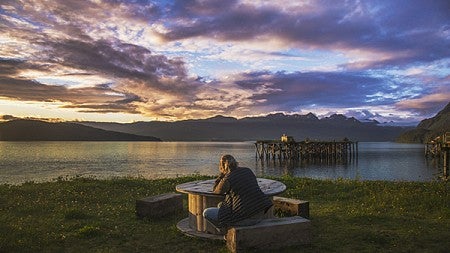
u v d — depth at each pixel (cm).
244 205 612
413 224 804
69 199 1172
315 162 7031
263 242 609
